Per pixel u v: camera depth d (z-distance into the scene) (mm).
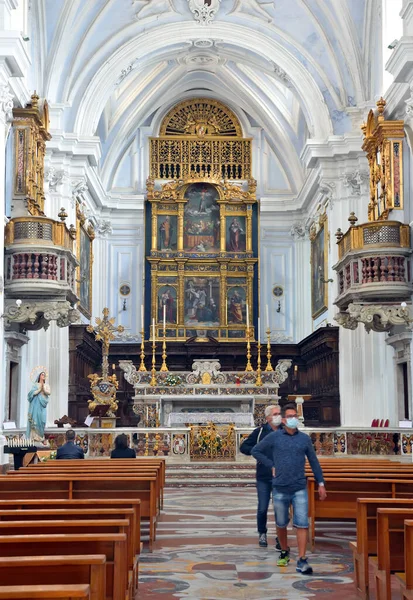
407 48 16625
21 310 18000
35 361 22406
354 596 6219
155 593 6262
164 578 6863
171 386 21984
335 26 24391
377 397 23359
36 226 17828
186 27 25625
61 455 11961
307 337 27828
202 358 30156
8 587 3133
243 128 32906
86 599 3145
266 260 32219
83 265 27922
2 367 17109
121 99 31234
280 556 7457
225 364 30250
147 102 31672
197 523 10516
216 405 22438
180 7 25219
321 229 28016
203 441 18062
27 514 5320
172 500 13438
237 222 31922
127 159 32719
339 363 24609
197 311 31141
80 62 25078
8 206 18516
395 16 22625
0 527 4680
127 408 28875
